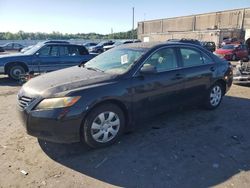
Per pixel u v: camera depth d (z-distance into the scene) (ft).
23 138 14.47
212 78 18.48
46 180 10.70
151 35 211.00
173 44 16.55
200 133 15.21
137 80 13.94
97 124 12.79
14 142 13.98
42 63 34.83
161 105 15.40
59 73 14.89
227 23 160.66
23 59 33.83
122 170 11.43
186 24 189.06
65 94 11.84
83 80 13.09
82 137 12.70
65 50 36.32
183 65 16.66
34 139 14.33
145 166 11.73
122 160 12.21
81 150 13.11
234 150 13.24
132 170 11.43
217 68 18.86
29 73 31.40
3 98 24.13
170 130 15.56
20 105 12.55
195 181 10.69
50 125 11.74
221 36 136.98
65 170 11.41
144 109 14.53
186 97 16.89
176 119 17.34
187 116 17.95
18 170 11.38
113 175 11.07
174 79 15.74
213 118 17.67
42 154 12.73
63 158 12.39
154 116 15.56
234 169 11.56
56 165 11.80
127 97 13.51
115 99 13.06
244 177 10.97
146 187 10.31
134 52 15.38
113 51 16.94
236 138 14.61
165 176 11.01
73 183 10.53
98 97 12.41
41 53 34.86
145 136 14.70
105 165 11.80
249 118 17.83
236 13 154.30
